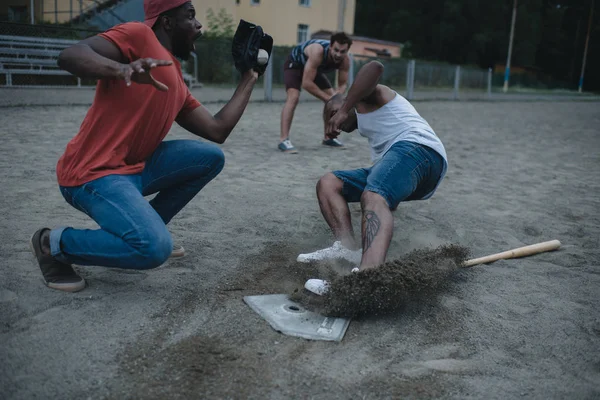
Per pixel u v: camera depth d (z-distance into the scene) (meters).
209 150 2.82
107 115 2.38
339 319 2.41
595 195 5.29
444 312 2.55
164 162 2.72
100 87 2.37
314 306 2.50
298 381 1.94
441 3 52.06
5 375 1.88
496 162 7.07
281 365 2.03
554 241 3.54
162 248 2.30
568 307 2.68
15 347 2.04
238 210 4.15
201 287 2.69
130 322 2.29
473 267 3.17
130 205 2.30
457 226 4.06
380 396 1.88
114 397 1.79
